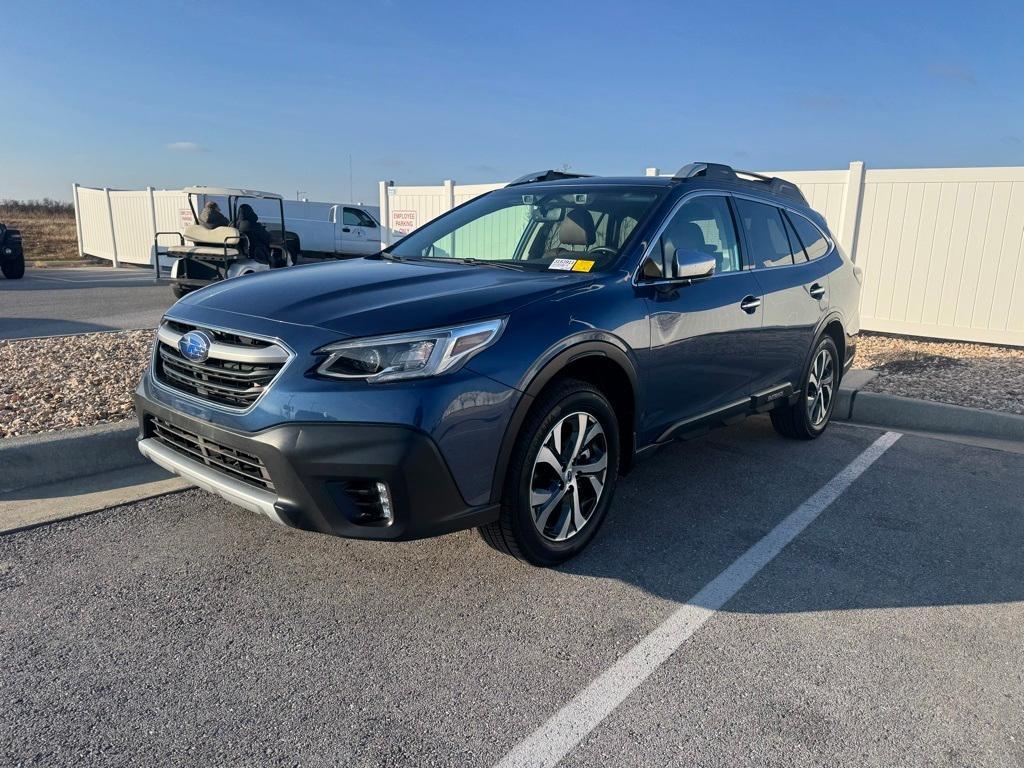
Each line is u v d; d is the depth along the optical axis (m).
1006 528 4.11
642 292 3.65
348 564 3.45
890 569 3.59
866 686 2.67
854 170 9.81
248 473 2.95
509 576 3.39
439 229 4.66
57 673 2.59
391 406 2.72
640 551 3.70
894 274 9.87
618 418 3.73
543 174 5.11
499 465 2.99
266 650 2.77
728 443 5.55
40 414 4.95
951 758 2.31
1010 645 2.97
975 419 5.91
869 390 6.74
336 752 2.25
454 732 2.36
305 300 3.12
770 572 3.53
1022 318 9.08
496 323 2.99
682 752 2.30
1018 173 8.85
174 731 2.32
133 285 16.73
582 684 2.63
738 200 4.69
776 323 4.73
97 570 3.32
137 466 4.57
